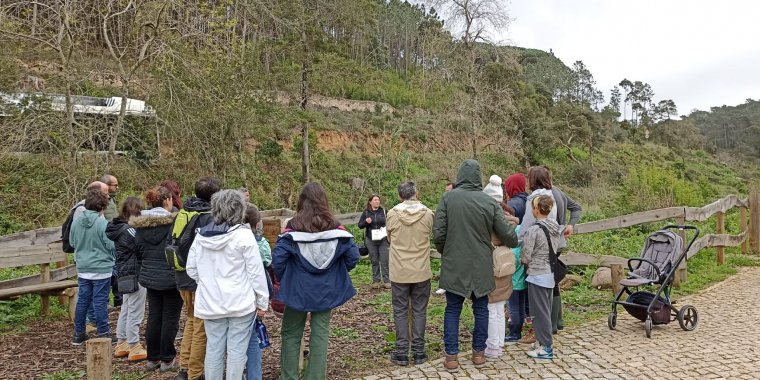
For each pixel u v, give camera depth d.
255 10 19.41
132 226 5.13
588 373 4.96
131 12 14.05
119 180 14.54
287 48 22.95
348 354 5.76
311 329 4.54
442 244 5.16
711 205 9.82
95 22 14.71
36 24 12.62
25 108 13.16
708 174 58.44
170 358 5.26
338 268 4.54
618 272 7.53
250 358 4.41
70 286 7.58
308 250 4.34
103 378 3.92
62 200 13.10
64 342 6.42
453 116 26.50
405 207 5.42
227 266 4.06
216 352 4.12
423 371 5.17
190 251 4.20
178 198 6.07
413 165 31.16
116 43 15.58
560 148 48.81
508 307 6.46
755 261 10.45
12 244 8.92
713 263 10.15
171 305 5.23
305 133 22.80
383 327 6.82
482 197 5.12
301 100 23.72
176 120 14.76
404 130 35.88
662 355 5.39
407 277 5.32
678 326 6.46
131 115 15.41
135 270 5.52
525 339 5.97
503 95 26.36
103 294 6.12
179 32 14.45
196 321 4.64
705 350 5.50
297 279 4.38
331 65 26.19
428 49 27.86
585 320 6.85
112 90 17.81
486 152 32.69
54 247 8.09
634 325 6.54
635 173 16.95
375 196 9.71
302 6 22.47
